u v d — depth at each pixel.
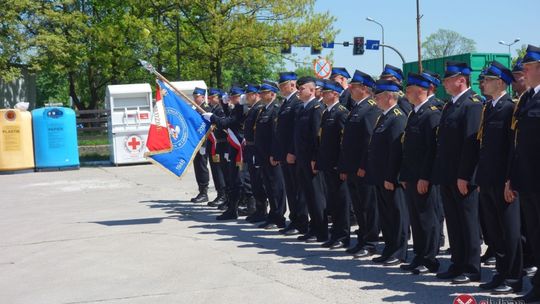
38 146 19.45
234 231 9.23
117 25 28.69
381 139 6.83
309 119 8.09
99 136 25.84
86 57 28.97
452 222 6.15
